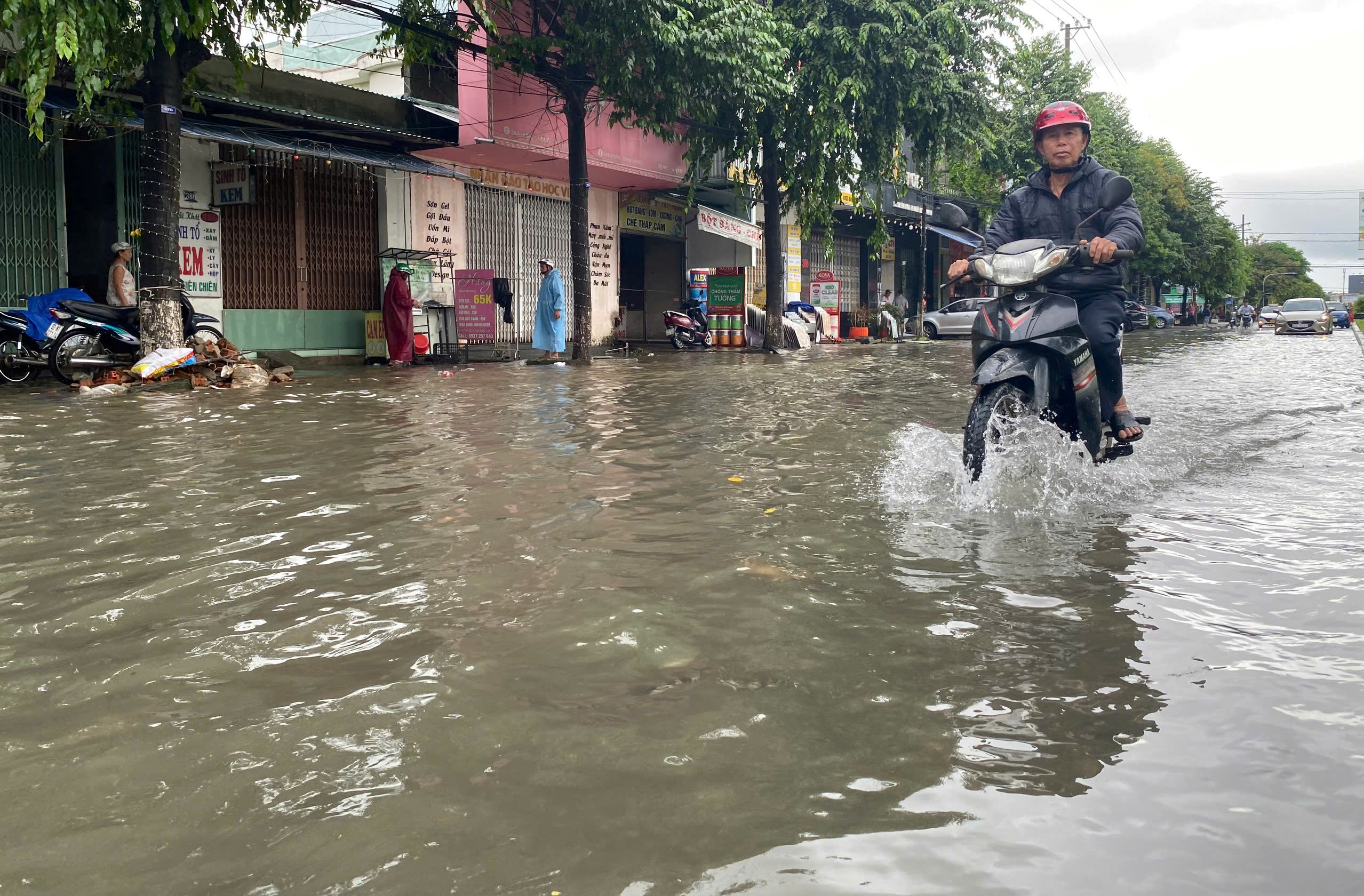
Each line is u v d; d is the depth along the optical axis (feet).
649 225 77.15
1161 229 156.46
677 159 70.18
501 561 11.27
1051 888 5.03
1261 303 414.41
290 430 22.67
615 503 14.42
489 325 52.06
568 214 68.74
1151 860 5.27
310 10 42.37
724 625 9.07
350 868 5.22
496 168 62.03
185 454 19.01
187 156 45.50
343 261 53.47
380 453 19.21
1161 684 7.68
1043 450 15.72
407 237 56.54
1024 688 7.61
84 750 6.60
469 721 7.00
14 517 13.55
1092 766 6.34
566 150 59.16
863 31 61.21
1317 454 19.01
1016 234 17.35
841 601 9.78
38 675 7.97
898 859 5.29
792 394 32.40
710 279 72.33
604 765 6.34
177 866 5.26
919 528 12.88
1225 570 10.89
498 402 29.45
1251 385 36.50
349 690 7.58
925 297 108.27
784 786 6.09
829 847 5.41
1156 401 29.71
